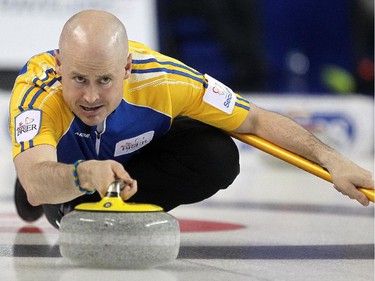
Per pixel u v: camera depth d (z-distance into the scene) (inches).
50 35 1084.5
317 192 794.8
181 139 417.1
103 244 296.4
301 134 398.3
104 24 320.8
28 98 347.3
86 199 414.9
